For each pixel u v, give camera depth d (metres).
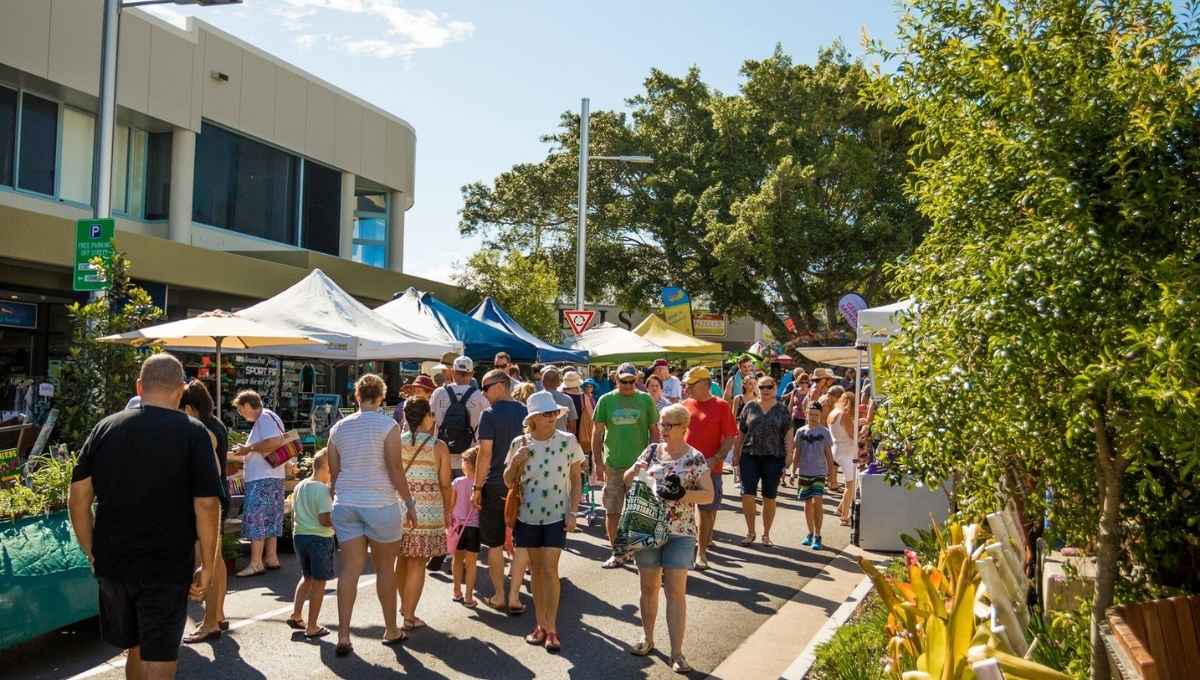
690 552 7.02
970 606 4.37
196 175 25.72
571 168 39.66
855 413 13.74
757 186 36.56
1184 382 3.50
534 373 20.09
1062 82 4.41
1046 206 4.27
